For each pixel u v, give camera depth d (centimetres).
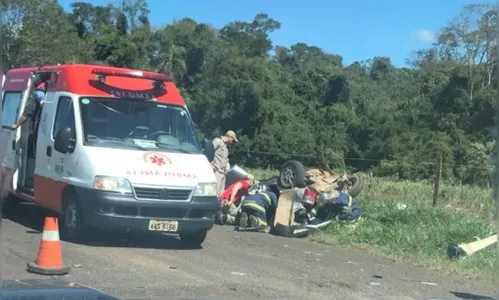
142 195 884
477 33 5575
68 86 995
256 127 5759
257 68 6981
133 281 734
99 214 870
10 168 1107
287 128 5534
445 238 1101
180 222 908
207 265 858
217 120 5844
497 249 1009
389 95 6994
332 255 1008
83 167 899
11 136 1109
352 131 5584
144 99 1005
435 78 6300
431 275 897
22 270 738
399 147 5056
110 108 973
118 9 7975
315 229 1176
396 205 1326
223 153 1286
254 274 823
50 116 1019
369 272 889
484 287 837
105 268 788
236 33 9262
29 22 4312
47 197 994
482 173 2483
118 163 898
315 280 814
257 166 3931
